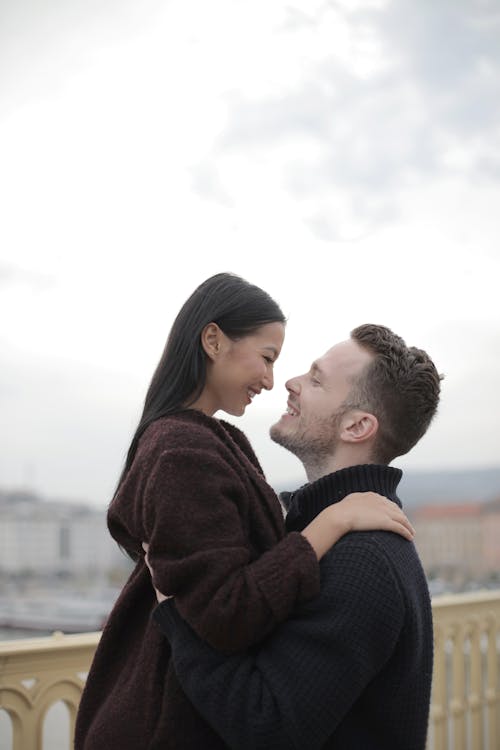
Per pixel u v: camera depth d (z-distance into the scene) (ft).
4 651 6.25
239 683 4.14
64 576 310.86
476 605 10.80
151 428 4.62
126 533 4.74
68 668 6.70
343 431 5.09
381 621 4.26
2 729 6.69
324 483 4.96
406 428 5.08
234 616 4.01
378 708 4.49
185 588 4.12
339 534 4.50
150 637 4.49
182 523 4.14
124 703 4.41
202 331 4.79
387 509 4.65
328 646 4.18
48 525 336.70
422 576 4.84
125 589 4.80
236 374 4.81
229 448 4.71
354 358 5.13
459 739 10.30
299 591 4.19
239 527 4.26
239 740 4.07
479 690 10.70
